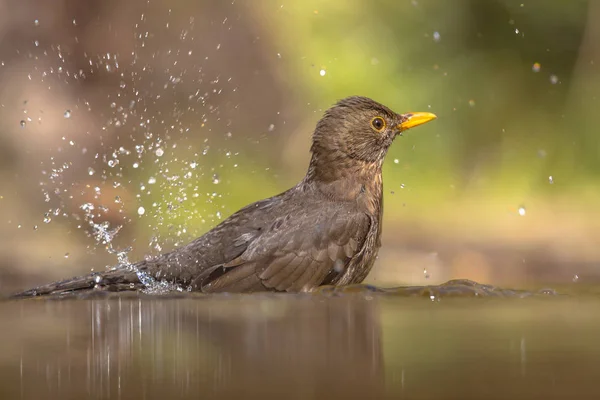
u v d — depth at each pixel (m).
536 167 20.42
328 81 19.50
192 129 17.50
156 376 3.63
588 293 7.30
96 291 7.59
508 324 5.12
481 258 12.49
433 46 20.45
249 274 7.65
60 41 17.31
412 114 8.67
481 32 21.05
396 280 10.33
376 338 4.58
